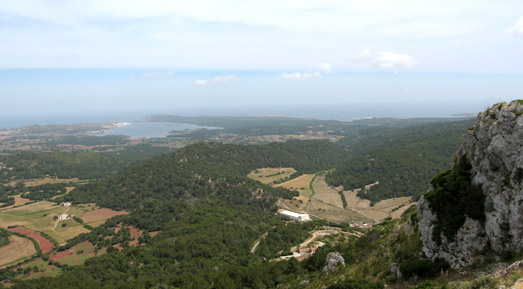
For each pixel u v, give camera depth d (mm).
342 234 109125
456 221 25188
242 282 68938
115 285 72875
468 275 22875
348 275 36469
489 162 24344
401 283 27812
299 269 69812
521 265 19766
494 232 22719
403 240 33031
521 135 22312
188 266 84500
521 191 21625
